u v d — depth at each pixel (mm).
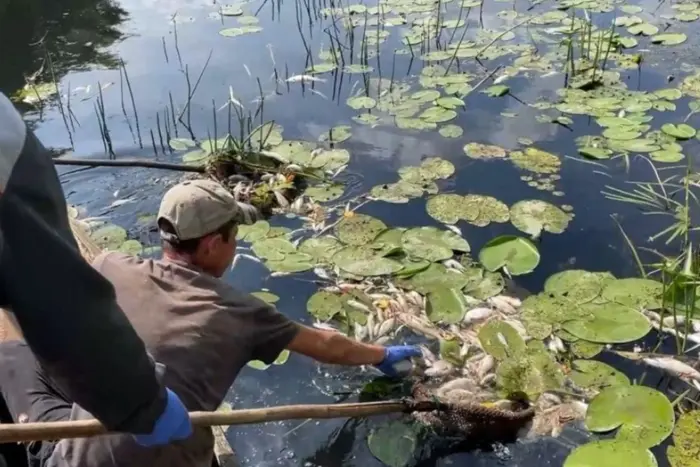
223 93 5668
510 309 3344
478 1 7242
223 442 2789
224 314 2316
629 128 4746
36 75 6082
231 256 2523
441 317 3350
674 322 3188
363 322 3355
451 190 4262
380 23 6852
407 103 5305
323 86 5672
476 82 5574
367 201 4207
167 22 7180
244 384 3090
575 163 4457
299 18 7117
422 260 3676
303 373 3141
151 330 2213
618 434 2703
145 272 2316
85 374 1430
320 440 2846
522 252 3654
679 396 2883
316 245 3863
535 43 6172
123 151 4930
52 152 4938
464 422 2812
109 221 4203
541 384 2971
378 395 3025
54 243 1325
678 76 5453
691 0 6953
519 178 4336
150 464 2146
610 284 3418
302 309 3471
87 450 2139
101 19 7305
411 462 2744
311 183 4430
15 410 2432
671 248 3697
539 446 2758
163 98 5637
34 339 1372
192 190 2393
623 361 3094
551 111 5070
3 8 7520
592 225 3902
